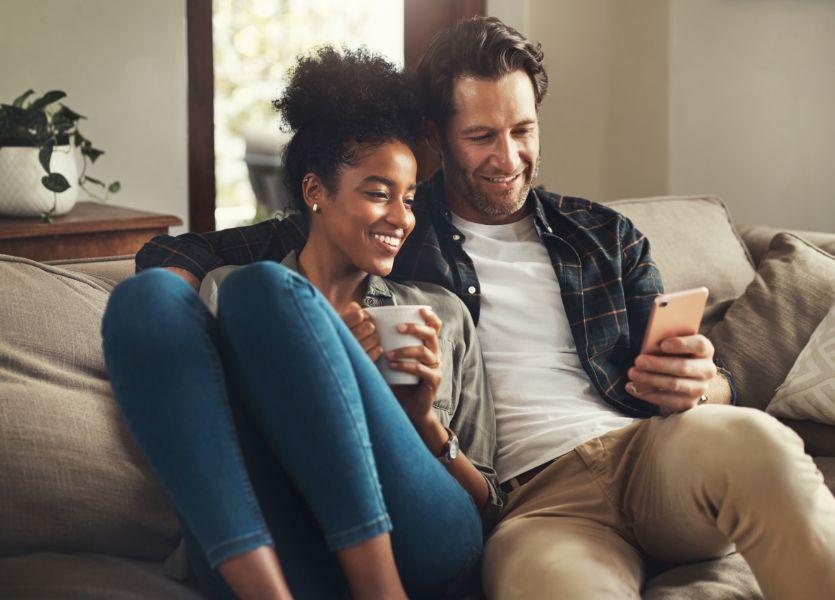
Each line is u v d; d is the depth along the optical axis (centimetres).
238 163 343
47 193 257
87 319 147
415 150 153
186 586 129
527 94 170
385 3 346
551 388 166
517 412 162
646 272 182
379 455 118
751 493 117
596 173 351
